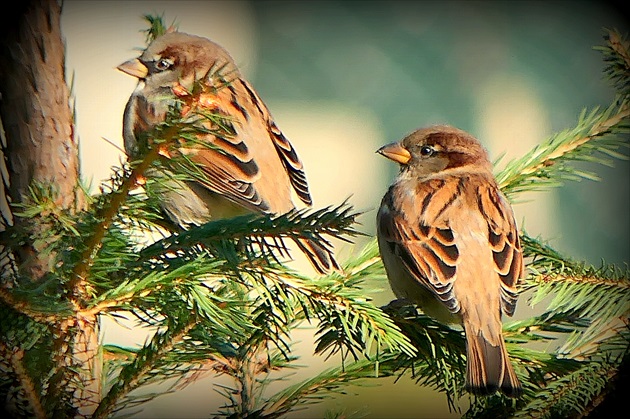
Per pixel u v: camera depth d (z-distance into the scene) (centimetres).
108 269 485
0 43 525
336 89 2073
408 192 800
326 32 2078
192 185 804
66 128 533
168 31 909
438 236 755
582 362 617
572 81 1934
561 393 549
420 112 2023
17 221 513
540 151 783
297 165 880
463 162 845
